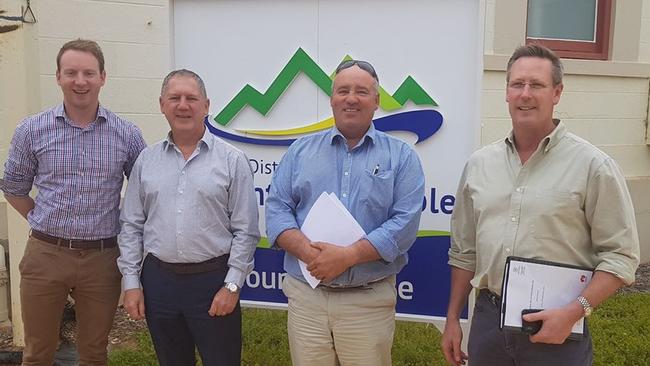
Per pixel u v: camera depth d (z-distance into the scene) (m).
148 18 4.76
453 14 2.94
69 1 4.60
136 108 4.83
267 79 3.22
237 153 2.75
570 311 2.04
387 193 2.51
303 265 2.56
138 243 2.78
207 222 2.66
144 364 3.74
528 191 2.16
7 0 3.62
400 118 3.05
